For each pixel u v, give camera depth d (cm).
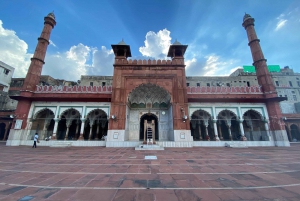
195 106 1127
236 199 214
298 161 506
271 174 346
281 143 1030
